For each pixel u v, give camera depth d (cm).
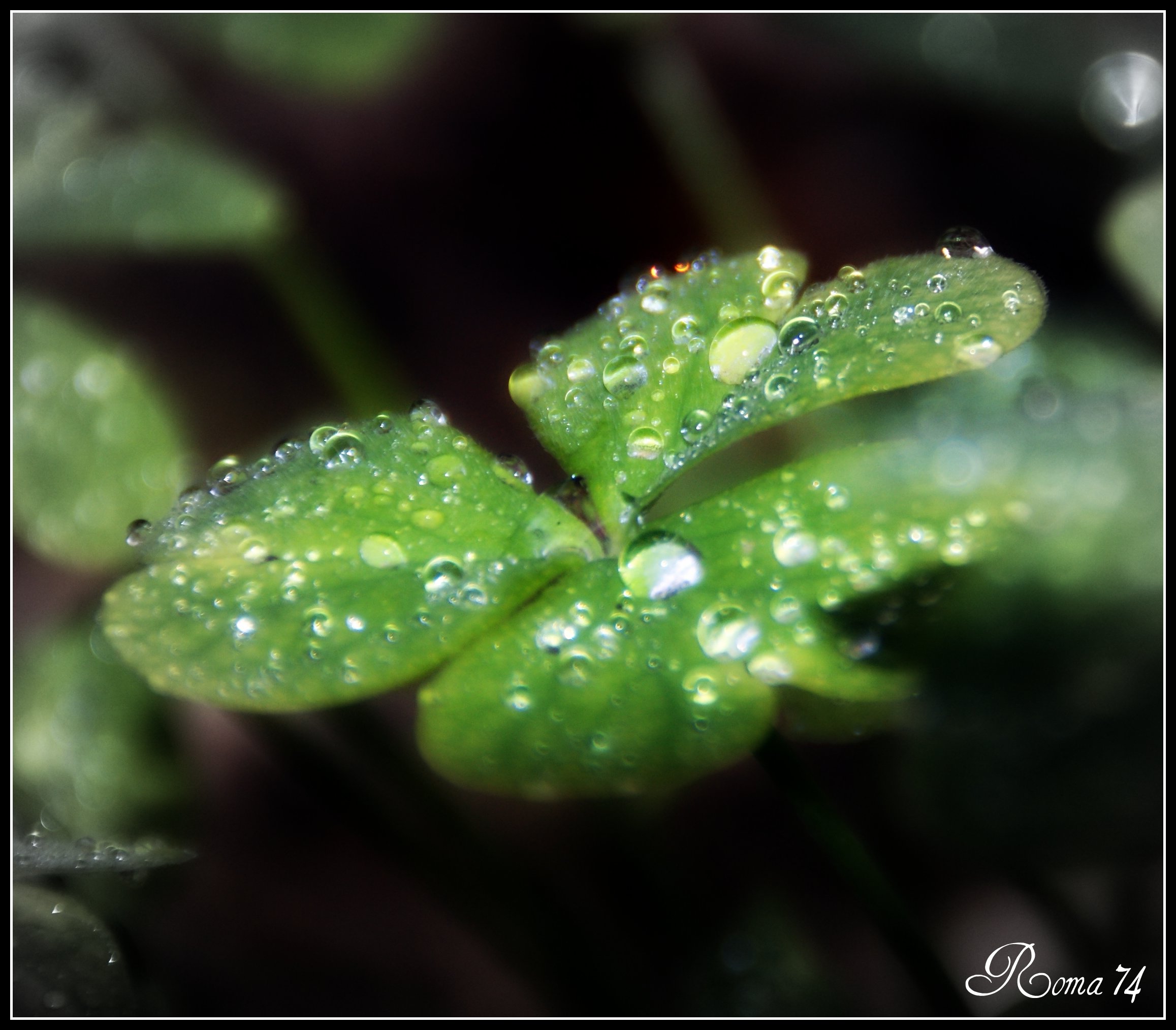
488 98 19
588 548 12
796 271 13
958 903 13
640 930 13
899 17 16
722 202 17
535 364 13
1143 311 14
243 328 17
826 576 12
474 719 12
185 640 12
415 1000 13
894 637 12
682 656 12
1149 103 15
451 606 12
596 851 14
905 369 12
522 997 13
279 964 14
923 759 13
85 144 15
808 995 13
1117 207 14
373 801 13
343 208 18
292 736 13
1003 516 12
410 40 17
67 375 14
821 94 18
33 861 12
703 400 12
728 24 18
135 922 13
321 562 12
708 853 14
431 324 17
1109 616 13
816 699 13
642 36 17
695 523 12
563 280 17
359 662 12
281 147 18
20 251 14
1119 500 13
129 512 13
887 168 17
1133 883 13
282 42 16
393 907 14
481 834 13
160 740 13
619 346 13
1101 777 13
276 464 12
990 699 13
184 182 14
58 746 13
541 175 18
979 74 16
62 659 13
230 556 12
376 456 12
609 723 12
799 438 14
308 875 14
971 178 17
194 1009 13
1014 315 12
